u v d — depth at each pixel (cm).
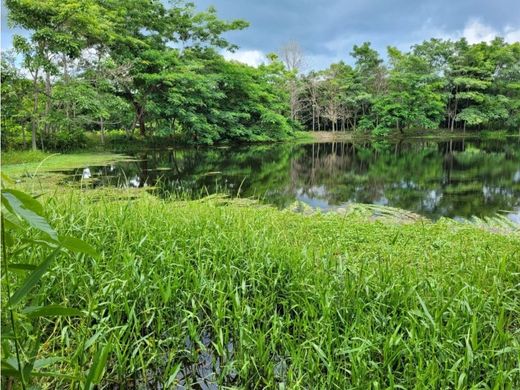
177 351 192
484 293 226
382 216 550
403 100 2472
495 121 2742
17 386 117
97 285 213
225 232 305
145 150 1622
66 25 1170
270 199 702
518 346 169
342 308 204
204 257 260
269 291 233
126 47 1540
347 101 2617
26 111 1148
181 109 1684
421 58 2616
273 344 190
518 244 374
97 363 114
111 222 279
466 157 1408
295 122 2561
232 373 188
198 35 1973
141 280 212
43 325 199
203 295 217
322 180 923
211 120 1925
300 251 280
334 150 1756
